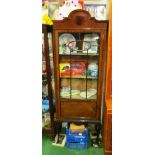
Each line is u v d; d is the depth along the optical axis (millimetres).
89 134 2674
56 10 2432
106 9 2361
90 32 2176
